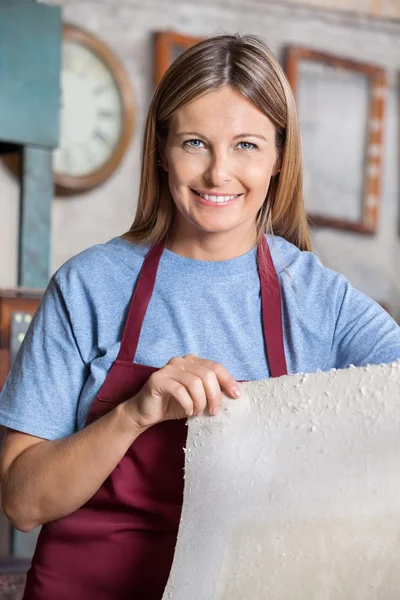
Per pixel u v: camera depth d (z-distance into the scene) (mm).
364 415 1479
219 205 1786
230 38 1813
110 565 1799
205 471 1621
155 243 1954
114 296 1899
